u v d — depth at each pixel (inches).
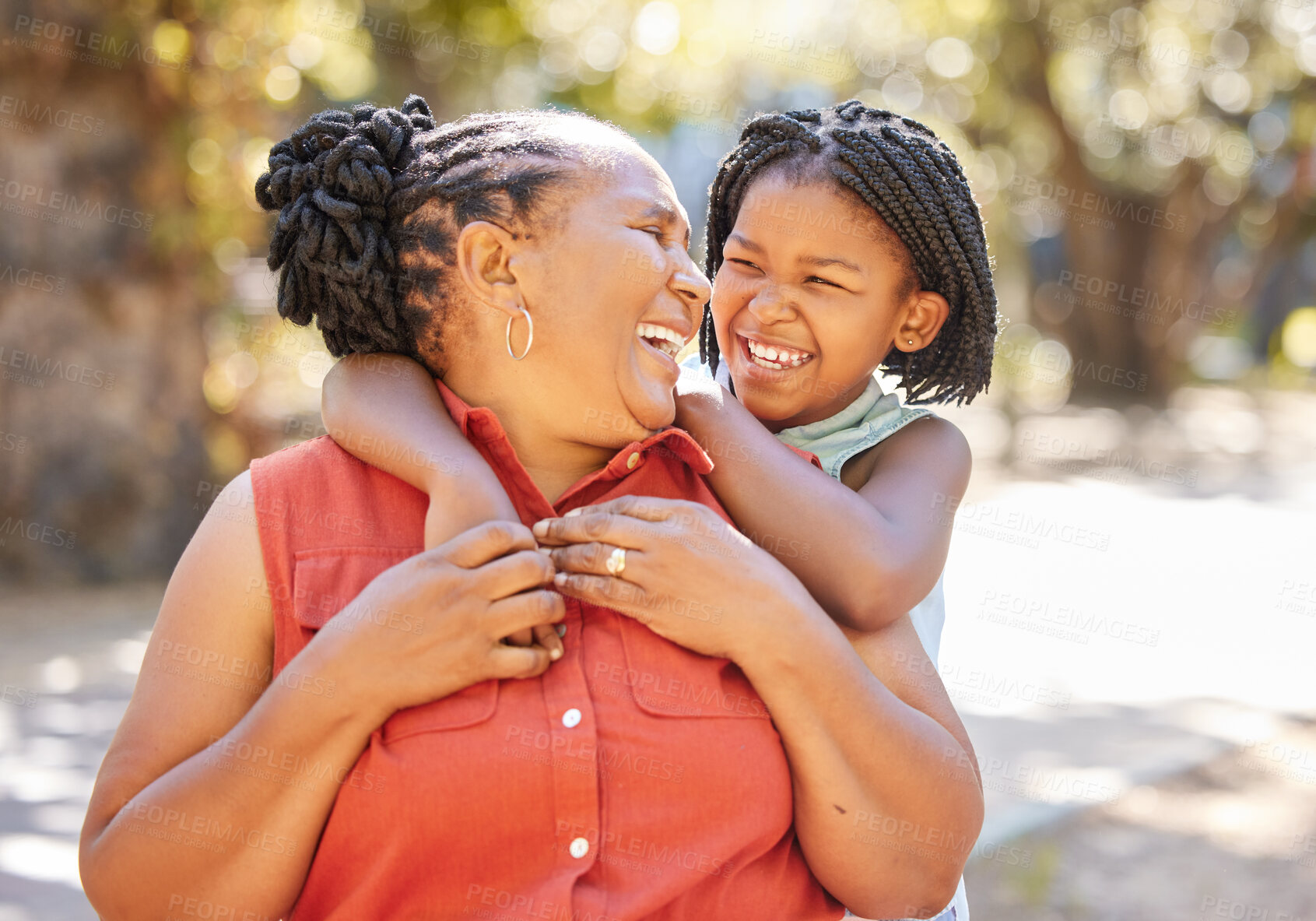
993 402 849.5
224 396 356.8
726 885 61.0
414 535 62.2
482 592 57.1
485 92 467.8
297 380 423.2
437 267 64.1
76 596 323.6
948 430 82.9
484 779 57.1
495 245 63.2
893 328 83.0
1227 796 200.8
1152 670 269.0
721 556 61.7
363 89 421.1
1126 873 171.8
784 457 71.3
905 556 70.1
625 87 459.2
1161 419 828.6
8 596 319.3
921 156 79.5
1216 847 182.1
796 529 68.9
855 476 82.9
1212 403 954.7
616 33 457.7
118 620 301.9
